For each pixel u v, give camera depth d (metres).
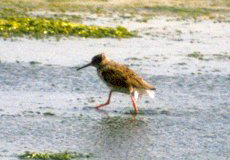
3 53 21.55
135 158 12.48
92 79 18.94
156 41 25.11
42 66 20.08
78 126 14.41
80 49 22.94
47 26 25.98
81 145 13.11
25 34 24.91
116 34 25.92
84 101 16.59
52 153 12.46
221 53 23.55
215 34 27.25
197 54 23.12
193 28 28.28
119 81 15.90
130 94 15.95
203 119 15.36
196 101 17.00
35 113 15.24
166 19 29.91
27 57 21.19
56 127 14.25
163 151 12.97
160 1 33.75
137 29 27.30
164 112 15.88
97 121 14.88
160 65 21.06
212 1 34.62
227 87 18.61
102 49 23.09
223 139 13.90
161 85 18.55
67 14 29.50
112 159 12.34
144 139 13.70
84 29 26.14
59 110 15.62
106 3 32.69
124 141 13.52
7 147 12.74
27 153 12.35
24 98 16.52
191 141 13.70
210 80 19.33
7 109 15.45
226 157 12.74
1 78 18.38
